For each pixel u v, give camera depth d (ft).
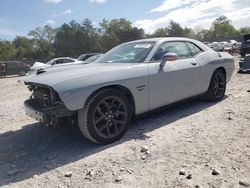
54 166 11.35
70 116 12.74
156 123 15.75
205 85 18.49
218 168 10.21
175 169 10.36
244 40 74.33
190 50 18.02
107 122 13.00
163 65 15.34
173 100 16.14
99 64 15.44
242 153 11.27
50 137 14.85
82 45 246.68
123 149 12.42
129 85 13.70
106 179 10.00
